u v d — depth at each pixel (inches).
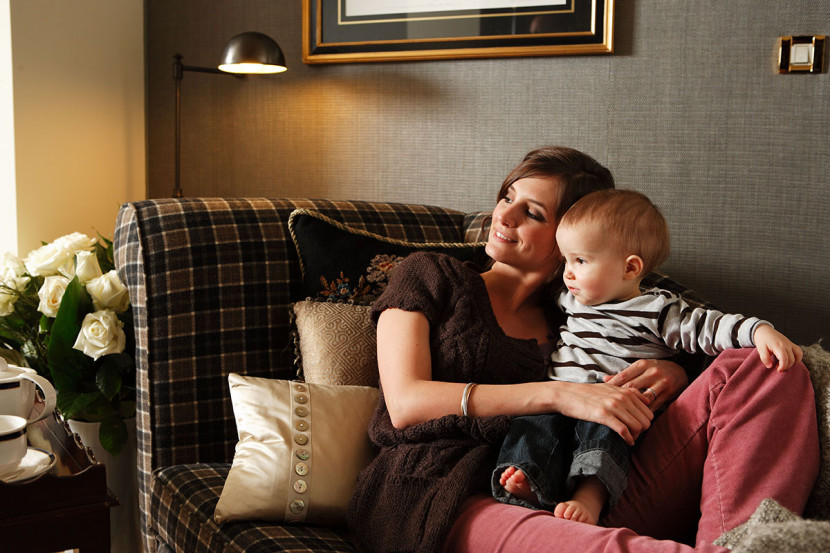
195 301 62.2
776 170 76.8
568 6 82.6
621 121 82.6
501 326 57.6
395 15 91.0
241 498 49.1
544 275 58.9
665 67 80.2
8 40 86.3
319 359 59.9
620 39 81.7
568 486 47.4
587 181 58.1
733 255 79.1
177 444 61.2
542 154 58.9
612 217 53.6
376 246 67.4
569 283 55.8
